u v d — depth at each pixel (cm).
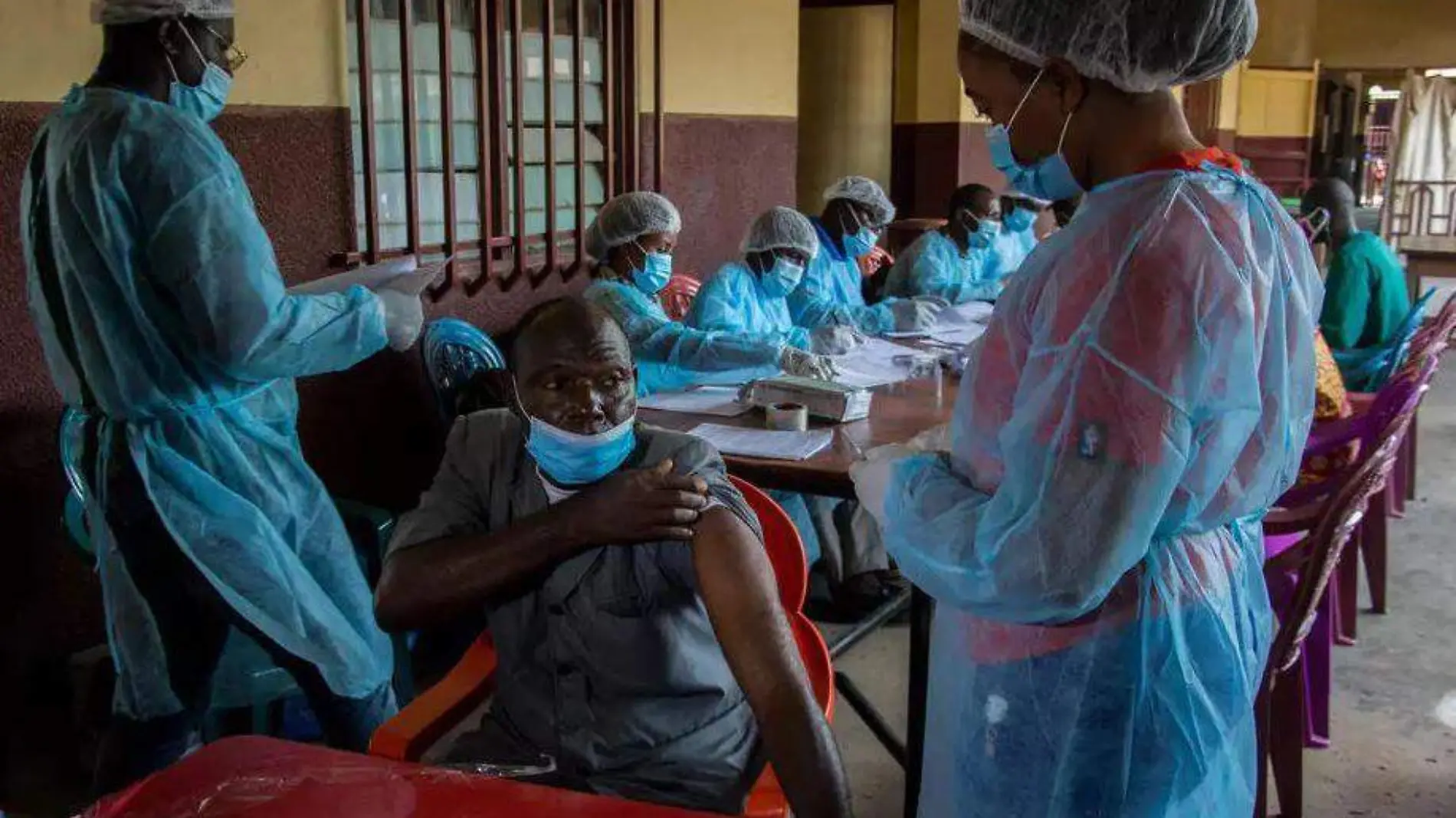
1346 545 311
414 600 140
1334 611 303
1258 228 117
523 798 109
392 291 226
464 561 138
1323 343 266
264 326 195
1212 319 110
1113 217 115
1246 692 130
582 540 135
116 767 208
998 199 551
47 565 250
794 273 354
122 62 197
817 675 152
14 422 240
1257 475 122
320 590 214
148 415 197
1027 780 130
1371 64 1154
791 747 125
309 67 289
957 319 413
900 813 240
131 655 205
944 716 141
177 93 200
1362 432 249
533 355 138
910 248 488
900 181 664
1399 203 1187
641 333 296
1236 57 118
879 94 675
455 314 340
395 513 326
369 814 106
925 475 132
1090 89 120
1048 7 116
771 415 242
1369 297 407
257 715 245
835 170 695
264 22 276
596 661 142
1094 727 126
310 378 299
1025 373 117
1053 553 113
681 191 439
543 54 362
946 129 642
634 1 399
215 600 203
